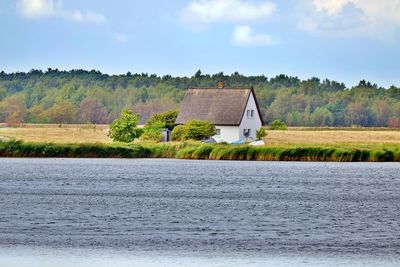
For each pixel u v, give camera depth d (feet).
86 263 265.13
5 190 465.06
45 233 313.12
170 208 390.21
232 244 296.51
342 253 281.95
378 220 355.97
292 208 395.14
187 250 285.23
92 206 394.52
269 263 267.39
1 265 261.03
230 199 430.20
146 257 273.75
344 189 485.15
